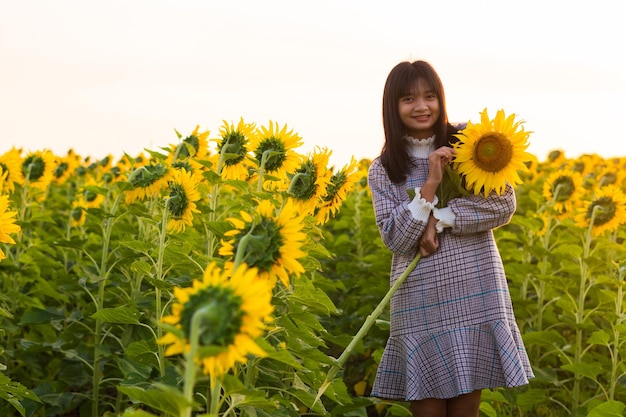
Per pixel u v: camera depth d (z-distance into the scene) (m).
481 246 3.51
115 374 4.29
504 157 3.26
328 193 3.59
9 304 5.06
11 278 5.18
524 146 3.25
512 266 5.02
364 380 4.99
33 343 4.27
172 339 1.71
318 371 3.21
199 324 1.67
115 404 4.30
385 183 3.64
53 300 5.56
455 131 3.64
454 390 3.37
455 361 3.36
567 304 4.67
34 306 4.19
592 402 4.11
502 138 3.25
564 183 5.55
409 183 3.61
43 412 4.14
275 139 3.71
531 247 4.99
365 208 6.92
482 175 3.30
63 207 7.60
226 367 1.74
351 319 5.14
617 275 4.70
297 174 3.31
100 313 3.39
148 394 2.02
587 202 5.06
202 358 1.67
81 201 5.98
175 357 3.69
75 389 4.72
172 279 3.59
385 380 3.58
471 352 3.39
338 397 3.34
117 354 4.23
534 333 4.32
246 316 1.69
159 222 3.87
